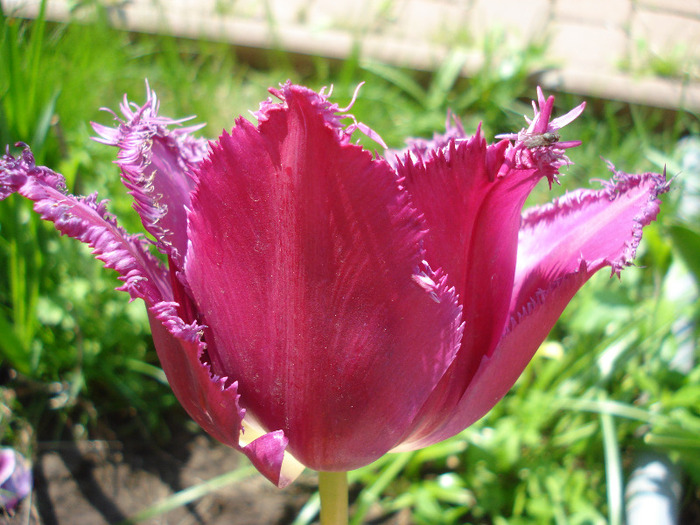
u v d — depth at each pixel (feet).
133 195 0.41
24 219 0.90
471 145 0.37
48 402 0.96
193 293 0.41
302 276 0.37
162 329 0.41
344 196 0.34
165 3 1.70
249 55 1.64
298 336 0.38
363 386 0.39
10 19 1.03
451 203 0.38
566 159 0.37
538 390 0.92
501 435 0.88
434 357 0.38
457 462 0.94
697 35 1.80
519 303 0.48
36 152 0.88
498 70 1.52
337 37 1.65
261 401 0.41
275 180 0.35
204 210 0.38
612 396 0.96
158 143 0.46
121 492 0.89
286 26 1.67
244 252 0.38
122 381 0.97
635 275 1.04
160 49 1.58
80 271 0.97
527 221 0.51
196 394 0.42
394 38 1.70
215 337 0.41
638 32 1.80
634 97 1.56
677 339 0.97
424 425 0.42
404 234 0.35
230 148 0.36
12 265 0.88
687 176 1.16
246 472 0.85
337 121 0.33
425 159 0.39
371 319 0.37
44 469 0.90
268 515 0.89
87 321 0.96
